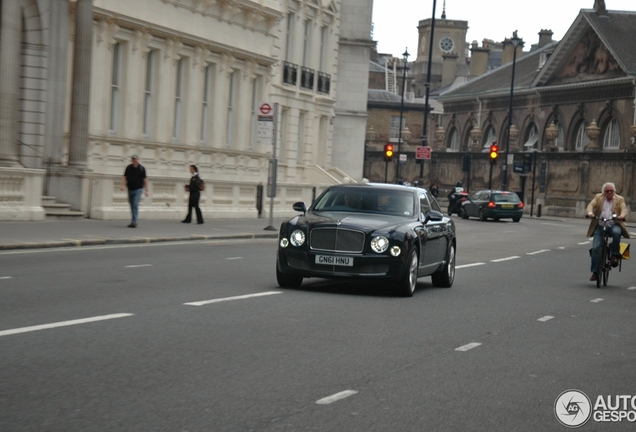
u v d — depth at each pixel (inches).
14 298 523.2
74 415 288.7
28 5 1159.6
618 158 2847.0
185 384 335.9
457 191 2797.7
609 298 702.5
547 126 3614.7
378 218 655.1
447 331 492.1
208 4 1496.1
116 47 1321.4
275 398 322.3
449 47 6432.1
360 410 312.0
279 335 446.3
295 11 1926.7
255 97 1728.6
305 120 2018.9
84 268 699.4
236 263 809.5
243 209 1545.3
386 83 5285.4
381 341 447.2
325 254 616.4
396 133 4574.3
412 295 647.8
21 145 1171.9
